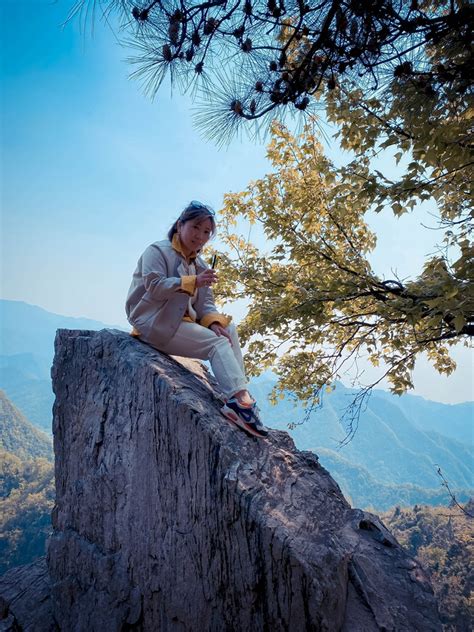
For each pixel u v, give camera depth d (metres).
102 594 2.57
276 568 2.01
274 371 7.71
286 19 2.77
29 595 3.05
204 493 2.28
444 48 2.90
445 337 5.94
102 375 2.95
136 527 2.54
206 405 2.60
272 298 6.83
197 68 2.68
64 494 3.07
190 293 2.70
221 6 2.54
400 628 2.09
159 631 2.36
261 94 2.87
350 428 6.62
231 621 2.12
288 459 2.74
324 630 1.91
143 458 2.57
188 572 2.29
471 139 3.33
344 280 5.98
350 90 3.78
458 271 3.69
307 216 6.45
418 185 3.91
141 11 2.48
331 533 2.33
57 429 3.21
